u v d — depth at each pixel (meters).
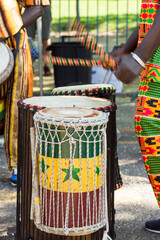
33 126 2.43
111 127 2.52
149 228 2.82
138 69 2.18
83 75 5.98
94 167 2.27
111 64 2.16
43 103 2.49
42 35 7.11
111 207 2.59
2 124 3.42
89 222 2.30
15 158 3.48
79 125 2.15
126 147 4.52
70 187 2.23
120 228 2.87
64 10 13.86
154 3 2.30
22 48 3.32
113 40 10.63
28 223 2.50
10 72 3.01
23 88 3.34
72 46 5.85
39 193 2.34
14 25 2.97
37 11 3.19
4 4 2.95
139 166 3.96
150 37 2.18
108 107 2.45
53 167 2.23
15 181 3.52
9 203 3.24
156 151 2.46
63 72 5.96
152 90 2.39
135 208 3.13
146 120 2.42
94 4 15.12
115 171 3.01
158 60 2.36
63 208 2.26
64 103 2.50
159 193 2.56
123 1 15.73
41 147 2.26
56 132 2.18
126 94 6.70
